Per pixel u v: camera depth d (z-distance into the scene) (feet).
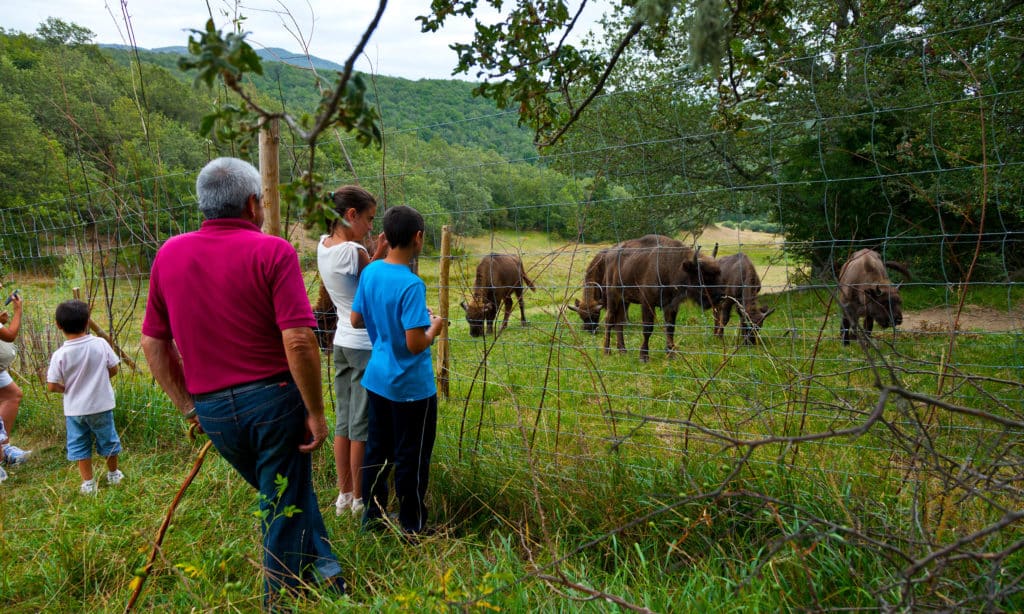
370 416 9.91
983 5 21.31
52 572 9.01
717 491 4.92
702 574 7.54
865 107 26.55
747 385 13.01
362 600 8.11
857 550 7.43
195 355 7.59
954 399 9.52
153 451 14.49
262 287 7.41
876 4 26.89
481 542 9.72
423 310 8.95
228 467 12.34
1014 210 19.02
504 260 30.83
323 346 18.08
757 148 33.22
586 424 13.85
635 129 37.58
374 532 9.70
